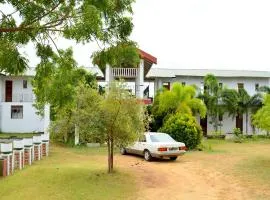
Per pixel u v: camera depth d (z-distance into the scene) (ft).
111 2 22.81
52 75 28.99
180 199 37.78
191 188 43.29
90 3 22.43
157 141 67.72
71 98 29.40
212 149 91.86
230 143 116.78
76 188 40.96
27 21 23.71
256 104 143.95
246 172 55.06
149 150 66.28
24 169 54.24
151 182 45.93
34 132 133.90
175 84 109.19
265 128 69.72
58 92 28.94
